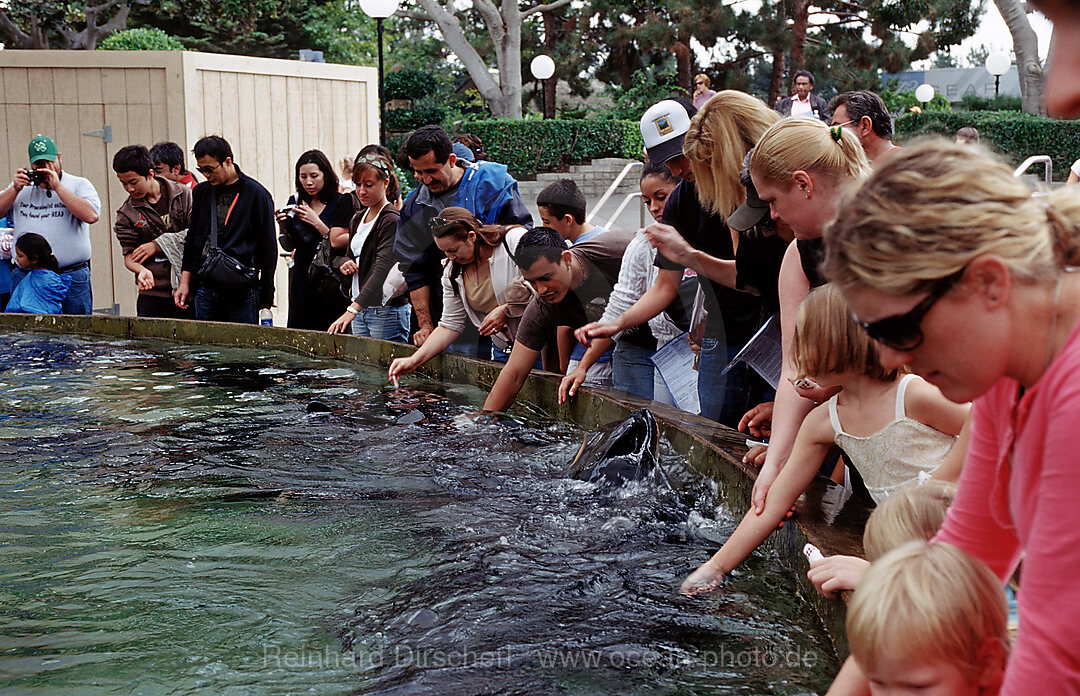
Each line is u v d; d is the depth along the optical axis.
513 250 4.57
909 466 2.32
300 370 5.34
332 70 10.38
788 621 2.25
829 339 2.30
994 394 1.36
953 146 1.20
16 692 2.03
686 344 3.93
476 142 7.24
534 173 18.42
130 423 4.23
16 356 5.81
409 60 31.73
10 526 3.02
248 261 6.74
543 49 26.61
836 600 2.07
